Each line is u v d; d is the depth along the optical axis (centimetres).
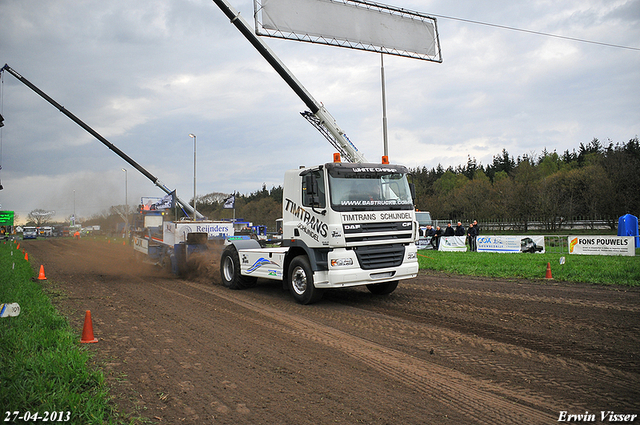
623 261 1438
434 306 867
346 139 1698
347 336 654
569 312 773
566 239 1959
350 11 1551
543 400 412
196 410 394
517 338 623
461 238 2366
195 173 3372
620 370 486
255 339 638
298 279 935
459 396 425
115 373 489
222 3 1529
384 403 409
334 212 837
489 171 8062
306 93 1644
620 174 3525
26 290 1021
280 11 1423
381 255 884
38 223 8738
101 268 1728
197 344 612
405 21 1672
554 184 4056
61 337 597
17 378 428
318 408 399
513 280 1216
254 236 1738
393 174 946
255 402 412
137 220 2169
